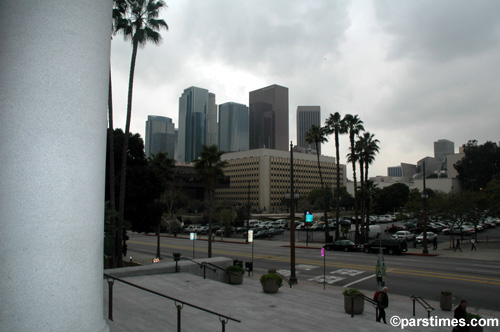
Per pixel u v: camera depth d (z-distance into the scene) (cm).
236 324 947
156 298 1131
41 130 450
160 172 3978
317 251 3938
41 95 453
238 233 6788
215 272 1702
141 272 1489
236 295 1275
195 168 3553
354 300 1253
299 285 2102
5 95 446
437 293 1861
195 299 1174
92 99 500
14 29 456
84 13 495
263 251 3956
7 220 431
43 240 439
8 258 428
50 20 468
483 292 1855
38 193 441
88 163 490
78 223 471
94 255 500
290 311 1123
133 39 2522
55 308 443
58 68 465
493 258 3155
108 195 3173
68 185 462
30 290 431
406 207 5638
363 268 2686
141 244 5019
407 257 3334
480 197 4284
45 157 448
